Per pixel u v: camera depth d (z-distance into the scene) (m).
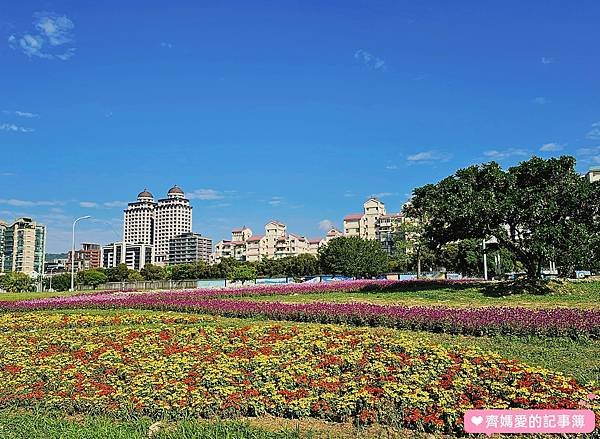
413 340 12.33
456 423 7.12
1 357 12.01
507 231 27.73
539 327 13.66
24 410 8.73
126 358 11.20
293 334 13.57
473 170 28.36
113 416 8.14
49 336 14.77
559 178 26.03
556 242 25.09
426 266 66.88
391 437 7.07
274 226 128.62
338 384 8.67
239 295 31.78
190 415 7.94
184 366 9.98
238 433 6.89
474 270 59.31
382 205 115.56
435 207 28.97
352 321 17.22
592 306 20.45
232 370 9.46
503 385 8.30
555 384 8.23
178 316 20.06
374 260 59.06
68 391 9.11
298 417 7.89
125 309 24.94
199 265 86.19
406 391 7.95
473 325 14.41
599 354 11.68
